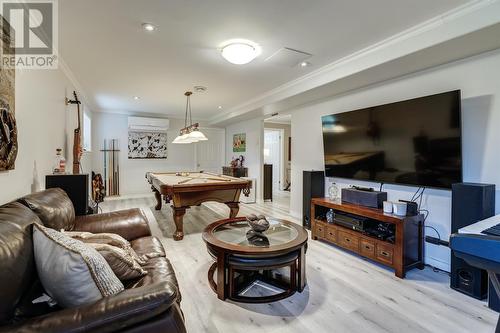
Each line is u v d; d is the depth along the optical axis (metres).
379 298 2.01
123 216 2.24
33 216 1.35
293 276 2.07
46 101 2.50
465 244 1.05
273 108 4.81
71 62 3.08
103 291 1.05
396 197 2.95
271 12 2.03
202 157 7.61
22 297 1.02
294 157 4.70
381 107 2.90
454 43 2.08
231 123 7.07
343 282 2.26
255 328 1.67
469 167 2.36
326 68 3.16
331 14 2.05
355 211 2.79
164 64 3.13
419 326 1.69
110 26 2.25
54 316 0.86
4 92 1.59
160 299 0.96
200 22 2.18
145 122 6.64
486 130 2.25
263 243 2.04
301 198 4.54
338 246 3.11
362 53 2.72
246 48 2.52
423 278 2.35
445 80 2.52
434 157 2.44
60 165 2.72
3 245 0.98
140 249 1.85
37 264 1.10
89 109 5.75
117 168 6.55
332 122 3.55
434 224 2.60
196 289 2.14
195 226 3.97
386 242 2.48
